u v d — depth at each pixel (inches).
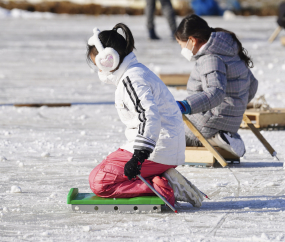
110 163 499.8
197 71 642.8
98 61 472.1
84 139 855.7
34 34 3169.3
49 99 1254.3
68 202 492.1
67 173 653.3
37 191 574.2
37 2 5777.6
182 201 530.9
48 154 742.5
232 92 656.4
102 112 1103.0
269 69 1707.7
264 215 481.7
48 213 494.6
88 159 726.5
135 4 5935.0
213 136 674.8
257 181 608.1
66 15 5364.2
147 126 452.1
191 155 686.5
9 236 431.5
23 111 1109.7
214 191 569.3
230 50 640.4
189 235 427.8
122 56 478.6
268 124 907.4
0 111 1103.6
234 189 575.8
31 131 919.0
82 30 3452.3
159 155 489.7
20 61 2003.0
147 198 489.7
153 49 2368.4
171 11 2773.1
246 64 675.4
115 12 5447.8
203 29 641.0
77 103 1205.7
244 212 491.8
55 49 2417.6
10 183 606.9
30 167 682.8
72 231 441.4
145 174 499.2
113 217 480.4
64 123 992.9
